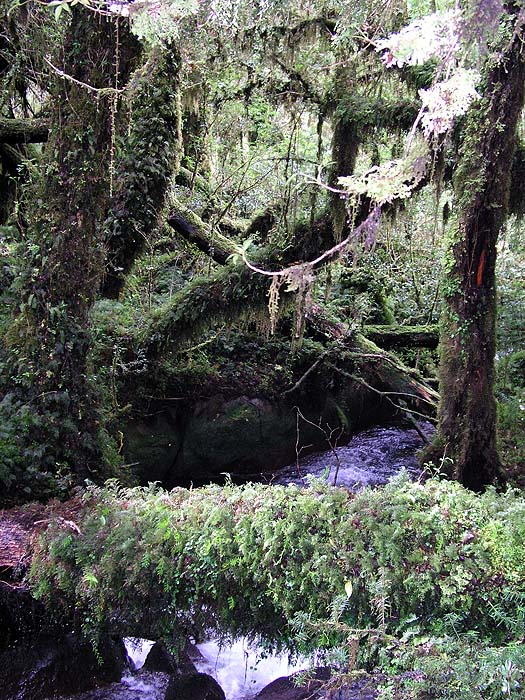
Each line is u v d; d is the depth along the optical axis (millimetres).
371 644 2564
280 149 7617
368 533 2840
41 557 3273
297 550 2863
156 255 7969
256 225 6840
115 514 3373
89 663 3348
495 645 2549
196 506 3279
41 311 4125
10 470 3918
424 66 5242
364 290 8297
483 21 2129
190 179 8023
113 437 5117
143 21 2961
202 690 3207
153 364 5793
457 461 4906
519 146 5289
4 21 5980
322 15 5816
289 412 6453
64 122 4086
